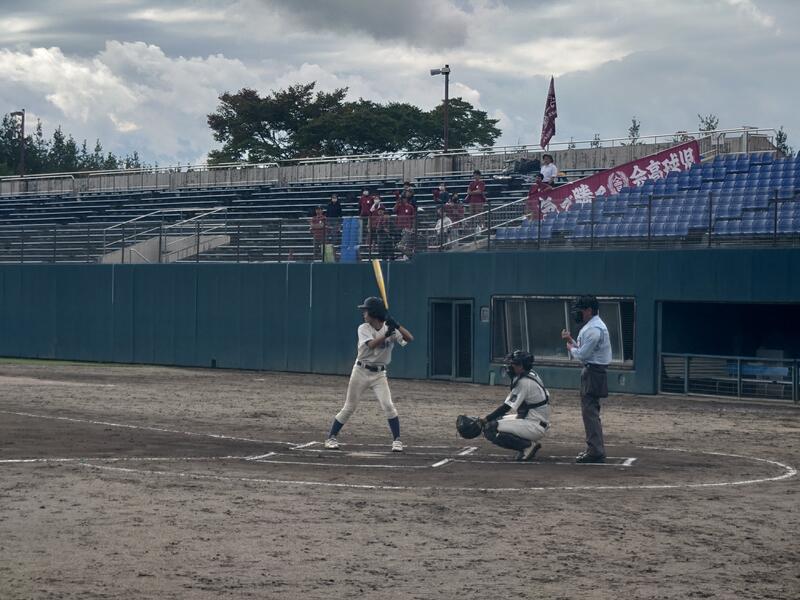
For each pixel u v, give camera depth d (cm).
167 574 759
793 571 801
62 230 3744
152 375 2891
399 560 815
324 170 4528
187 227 3491
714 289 2339
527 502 1066
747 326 2653
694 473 1288
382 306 1445
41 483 1130
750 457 1469
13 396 2164
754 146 3425
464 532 920
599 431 1363
